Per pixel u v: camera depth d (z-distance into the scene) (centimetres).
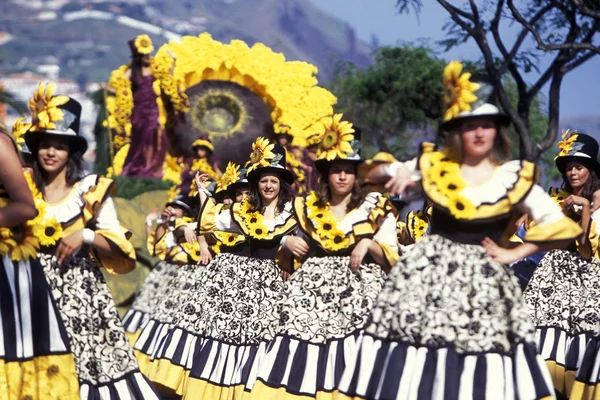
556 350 1013
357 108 2777
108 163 2150
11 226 709
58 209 771
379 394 698
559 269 1028
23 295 723
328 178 901
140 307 1609
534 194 705
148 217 1476
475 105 702
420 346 696
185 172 2183
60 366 737
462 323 692
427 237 724
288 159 2248
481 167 718
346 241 892
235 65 2264
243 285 1053
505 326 693
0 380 703
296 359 879
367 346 713
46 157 767
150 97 2159
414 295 705
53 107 764
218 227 1064
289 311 893
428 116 2628
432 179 716
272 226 1043
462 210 705
